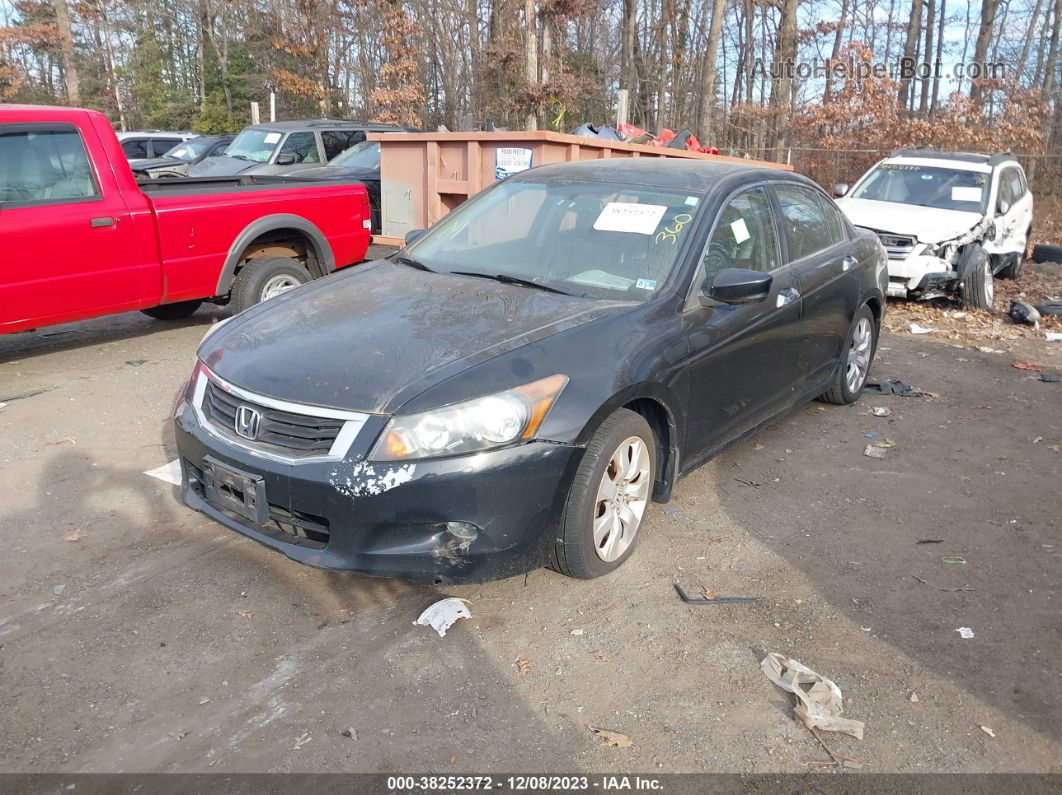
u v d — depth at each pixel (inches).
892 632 135.0
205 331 307.4
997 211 429.1
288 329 148.8
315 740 108.6
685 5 1469.0
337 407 125.3
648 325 148.9
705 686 120.5
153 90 1807.3
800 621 137.1
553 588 144.0
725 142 1364.4
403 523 122.5
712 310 162.9
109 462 190.2
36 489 175.6
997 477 199.6
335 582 144.8
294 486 125.3
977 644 132.4
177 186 275.4
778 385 192.5
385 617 135.2
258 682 119.2
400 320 146.3
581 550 137.6
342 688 118.3
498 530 125.1
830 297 208.4
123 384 243.8
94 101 1927.9
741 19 1517.0
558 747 108.4
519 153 296.7
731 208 177.8
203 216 263.0
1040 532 171.6
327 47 1424.7
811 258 204.8
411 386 125.7
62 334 300.5
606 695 118.3
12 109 227.0
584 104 1363.2
